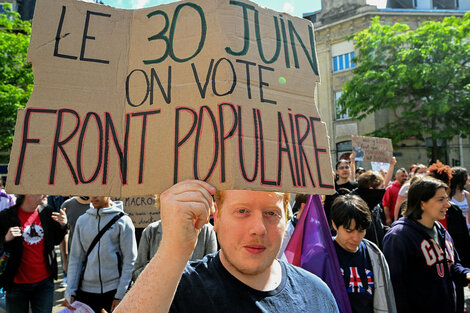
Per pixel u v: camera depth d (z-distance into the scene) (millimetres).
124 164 1262
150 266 1008
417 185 2773
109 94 1327
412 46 17938
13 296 3547
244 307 1261
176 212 1026
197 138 1243
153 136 1274
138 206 4832
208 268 1375
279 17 1482
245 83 1318
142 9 1428
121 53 1378
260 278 1358
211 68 1308
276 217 1350
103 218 3447
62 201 6758
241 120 1263
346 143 21547
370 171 3953
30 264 3605
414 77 16469
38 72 1296
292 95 1412
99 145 1271
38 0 1352
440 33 16953
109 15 1408
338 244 2459
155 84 1329
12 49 16156
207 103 1274
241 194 1320
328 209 4023
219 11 1360
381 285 2389
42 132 1250
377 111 20344
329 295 1506
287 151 1321
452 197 4848
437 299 2615
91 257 3359
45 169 1223
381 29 18172
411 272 2664
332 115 21906
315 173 1364
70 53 1338
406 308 2559
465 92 17266
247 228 1291
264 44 1412
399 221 2834
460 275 2717
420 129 17875
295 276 1481
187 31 1367
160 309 966
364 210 2375
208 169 1204
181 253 1010
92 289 3346
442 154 21266
